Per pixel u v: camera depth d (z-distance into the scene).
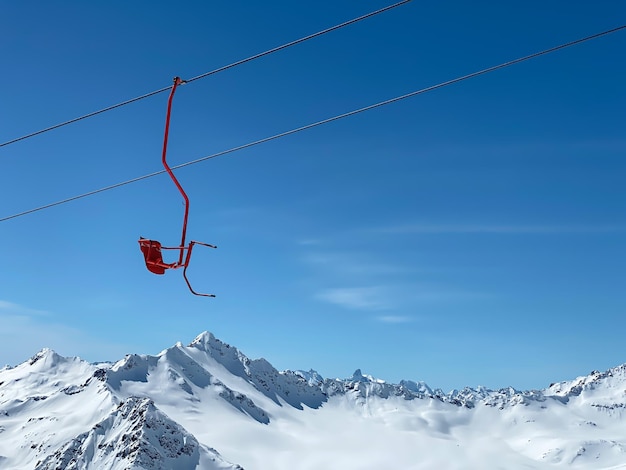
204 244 18.00
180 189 18.19
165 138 18.16
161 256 18.20
